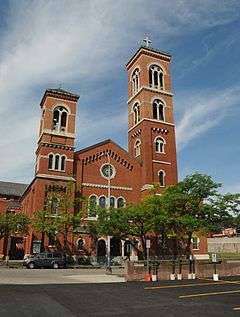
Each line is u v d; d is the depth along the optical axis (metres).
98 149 55.66
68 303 16.75
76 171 53.00
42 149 51.56
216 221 39.09
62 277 29.70
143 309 15.48
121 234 41.44
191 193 39.66
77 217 46.34
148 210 38.94
